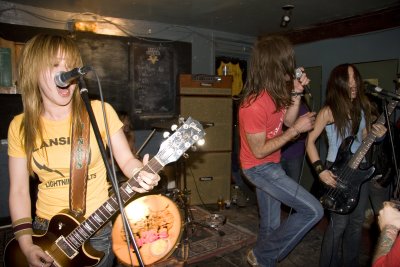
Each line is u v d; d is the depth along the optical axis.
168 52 4.15
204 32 4.46
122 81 3.89
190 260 2.56
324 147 4.11
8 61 3.29
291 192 1.75
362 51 3.83
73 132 1.20
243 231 3.15
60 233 1.23
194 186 4.01
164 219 1.58
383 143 2.40
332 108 2.05
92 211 1.25
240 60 5.02
